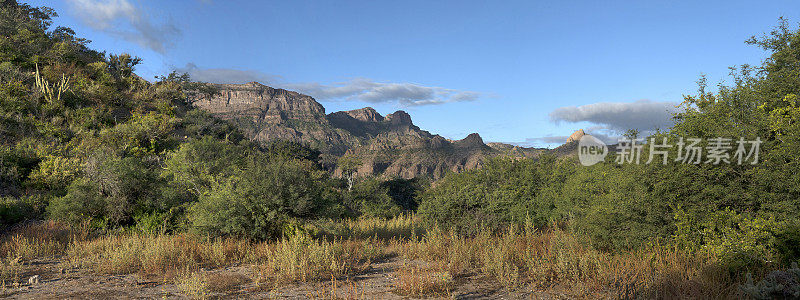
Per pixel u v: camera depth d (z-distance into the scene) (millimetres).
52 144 25984
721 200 7566
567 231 11680
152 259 7719
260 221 10328
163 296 5715
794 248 6562
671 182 7656
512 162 20297
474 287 6312
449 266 7699
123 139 29969
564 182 16328
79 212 13422
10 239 10477
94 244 9836
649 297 5391
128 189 14289
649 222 8016
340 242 10203
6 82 34844
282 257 7543
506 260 7766
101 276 7074
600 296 5629
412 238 11391
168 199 14352
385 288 6219
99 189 14133
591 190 12766
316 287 6219
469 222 12469
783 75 9500
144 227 12961
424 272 7262
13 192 17594
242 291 6016
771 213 7152
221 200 10586
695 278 6082
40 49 50656
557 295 5828
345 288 6215
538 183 18000
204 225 10414
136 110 43438
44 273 7262
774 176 7066
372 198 38812
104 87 44625
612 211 8492
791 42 10211
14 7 63312
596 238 8859
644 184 8164
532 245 9641
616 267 6770
